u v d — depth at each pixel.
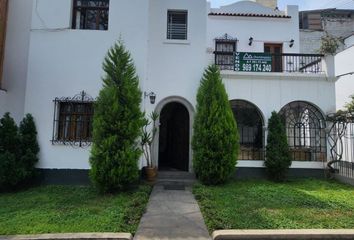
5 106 9.67
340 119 10.16
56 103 9.20
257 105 10.60
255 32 14.70
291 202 7.02
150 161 9.70
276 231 5.14
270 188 8.47
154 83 10.55
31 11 10.06
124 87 8.08
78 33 9.42
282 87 10.70
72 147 9.12
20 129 8.77
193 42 10.77
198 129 9.34
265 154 10.09
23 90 9.79
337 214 6.18
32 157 8.62
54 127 9.12
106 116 7.82
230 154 9.05
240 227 5.37
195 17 10.92
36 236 4.90
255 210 6.35
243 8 15.58
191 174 9.98
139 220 5.87
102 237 4.90
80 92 9.23
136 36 9.48
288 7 14.91
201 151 9.06
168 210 6.53
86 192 8.00
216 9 15.61
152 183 9.15
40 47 9.35
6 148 8.24
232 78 10.70
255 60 10.88
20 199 7.31
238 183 9.25
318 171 10.51
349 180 9.46
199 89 9.91
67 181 9.02
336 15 19.94
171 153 11.84
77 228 5.25
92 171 7.68
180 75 10.62
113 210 6.28
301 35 18.38
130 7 9.56
